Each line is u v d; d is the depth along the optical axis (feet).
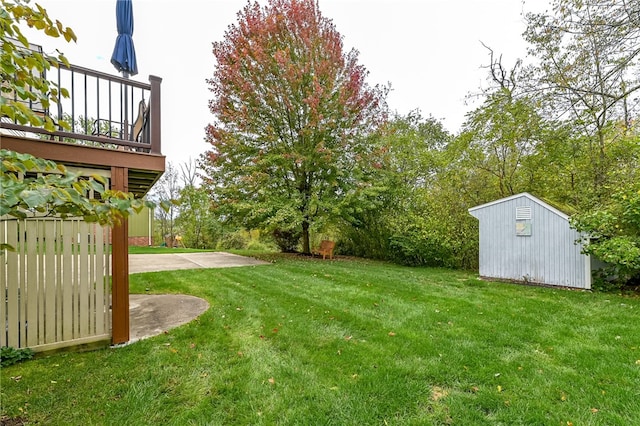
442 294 18.98
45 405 7.43
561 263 21.16
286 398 7.89
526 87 27.20
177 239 65.72
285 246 47.39
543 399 7.84
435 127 53.01
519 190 30.73
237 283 21.45
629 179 21.63
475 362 9.85
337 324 13.34
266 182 35.27
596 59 23.15
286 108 35.58
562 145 27.12
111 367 9.34
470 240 29.43
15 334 9.71
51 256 10.32
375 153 36.09
